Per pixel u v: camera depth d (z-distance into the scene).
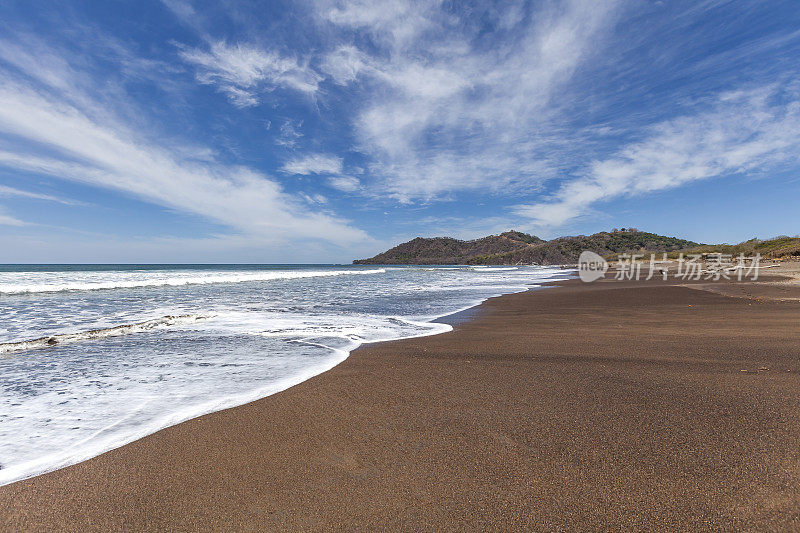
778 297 12.53
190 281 24.70
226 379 4.52
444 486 2.28
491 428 3.05
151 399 3.85
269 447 2.81
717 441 2.68
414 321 9.32
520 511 2.03
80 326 8.27
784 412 3.13
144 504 2.17
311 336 7.33
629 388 3.91
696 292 15.32
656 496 2.10
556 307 11.73
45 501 2.20
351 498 2.18
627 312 10.23
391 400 3.76
